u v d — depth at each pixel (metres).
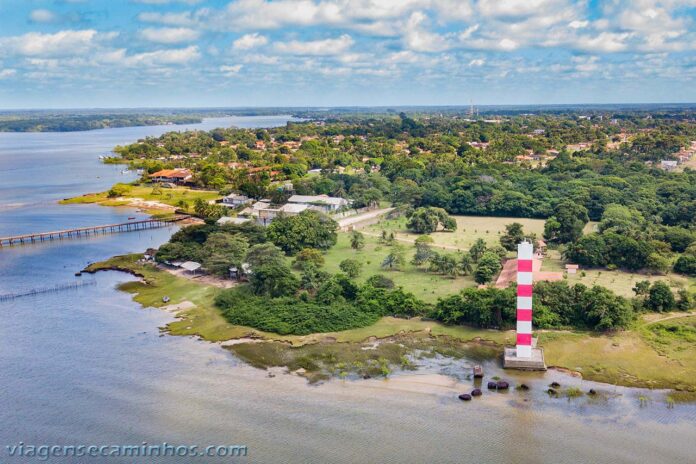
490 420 80.44
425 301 122.19
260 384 90.62
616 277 138.25
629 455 72.50
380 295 120.50
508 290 112.75
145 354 101.19
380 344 105.12
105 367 96.19
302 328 109.75
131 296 131.75
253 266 136.75
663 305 115.56
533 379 91.81
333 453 73.25
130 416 81.56
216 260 142.75
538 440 75.75
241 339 107.56
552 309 111.88
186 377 92.88
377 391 88.50
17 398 86.31
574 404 84.31
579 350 100.50
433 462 71.56
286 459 72.06
